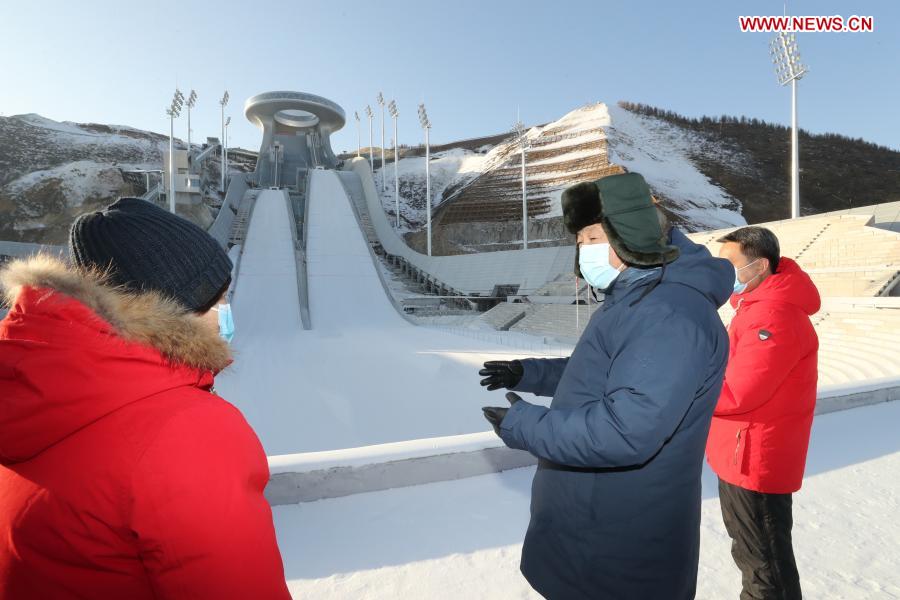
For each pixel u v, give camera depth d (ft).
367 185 236.02
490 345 91.40
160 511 2.52
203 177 207.41
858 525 11.24
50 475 2.59
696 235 104.37
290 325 120.57
